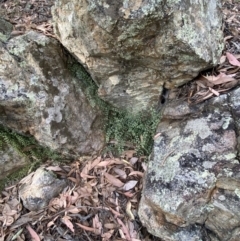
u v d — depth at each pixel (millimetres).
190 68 922
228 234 853
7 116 989
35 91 967
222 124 894
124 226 975
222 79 966
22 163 1072
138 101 1024
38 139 1028
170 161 895
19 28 1141
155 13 792
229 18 1134
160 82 975
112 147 1096
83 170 1071
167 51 867
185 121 954
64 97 1013
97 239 963
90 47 880
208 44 917
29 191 1026
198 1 886
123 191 1026
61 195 1040
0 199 1061
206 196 836
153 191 886
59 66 1016
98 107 1073
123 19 795
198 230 872
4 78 937
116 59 902
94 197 1023
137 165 1062
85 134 1060
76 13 848
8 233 996
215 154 861
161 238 929
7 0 1277
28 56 977
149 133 1055
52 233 983
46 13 1226
